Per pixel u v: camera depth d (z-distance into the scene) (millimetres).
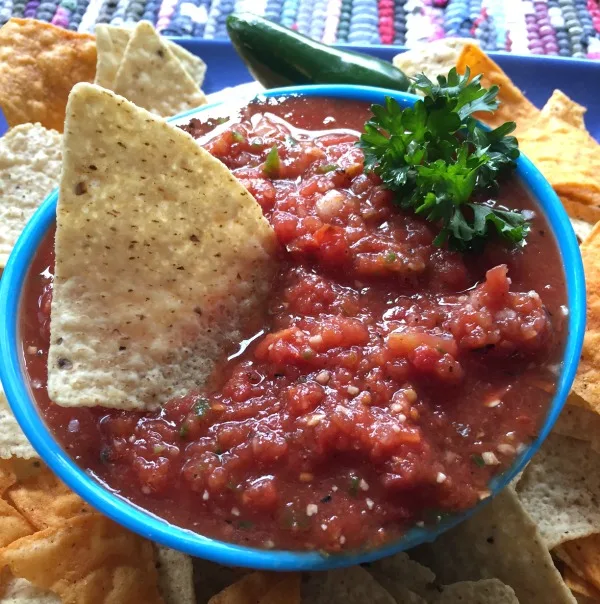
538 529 196
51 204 196
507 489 194
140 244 166
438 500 156
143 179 162
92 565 191
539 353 166
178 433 165
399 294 175
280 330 172
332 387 162
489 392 165
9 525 201
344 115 210
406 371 161
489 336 163
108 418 168
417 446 153
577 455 214
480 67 253
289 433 159
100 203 160
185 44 298
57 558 190
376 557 156
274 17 319
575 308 170
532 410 164
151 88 238
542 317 164
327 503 155
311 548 155
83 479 163
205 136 207
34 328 183
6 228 224
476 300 166
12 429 202
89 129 154
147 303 169
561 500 210
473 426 162
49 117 264
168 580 195
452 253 176
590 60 289
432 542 202
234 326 175
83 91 151
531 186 187
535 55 291
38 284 188
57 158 233
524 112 254
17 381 172
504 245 178
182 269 170
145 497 163
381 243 176
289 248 177
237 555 155
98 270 165
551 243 180
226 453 161
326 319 170
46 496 202
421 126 185
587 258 212
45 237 193
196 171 165
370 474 157
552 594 193
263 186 187
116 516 158
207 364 172
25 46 264
